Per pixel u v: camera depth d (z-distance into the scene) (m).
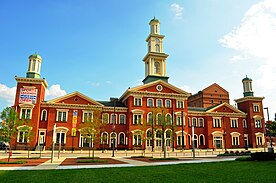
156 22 71.56
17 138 50.34
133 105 58.97
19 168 20.73
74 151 50.19
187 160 29.69
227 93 92.12
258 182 13.31
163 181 13.96
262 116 72.31
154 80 65.62
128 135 56.88
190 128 65.19
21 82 53.94
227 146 67.12
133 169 19.67
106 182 13.62
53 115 54.59
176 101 62.41
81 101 57.34
